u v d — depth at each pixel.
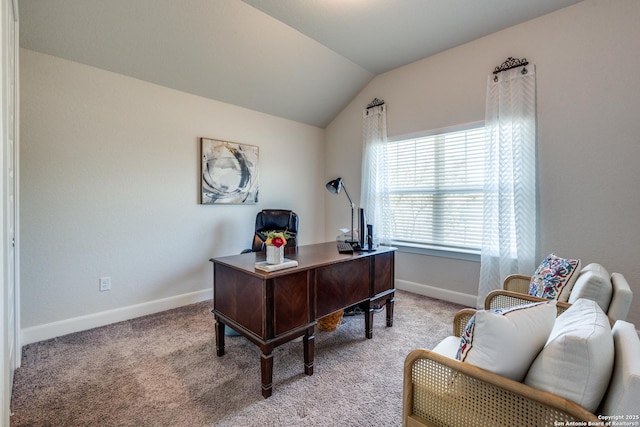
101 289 2.61
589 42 2.39
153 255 2.91
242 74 3.13
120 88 2.65
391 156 3.82
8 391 1.26
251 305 1.73
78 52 2.38
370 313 2.37
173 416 1.52
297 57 3.16
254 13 2.58
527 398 0.85
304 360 1.89
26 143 2.24
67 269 2.44
